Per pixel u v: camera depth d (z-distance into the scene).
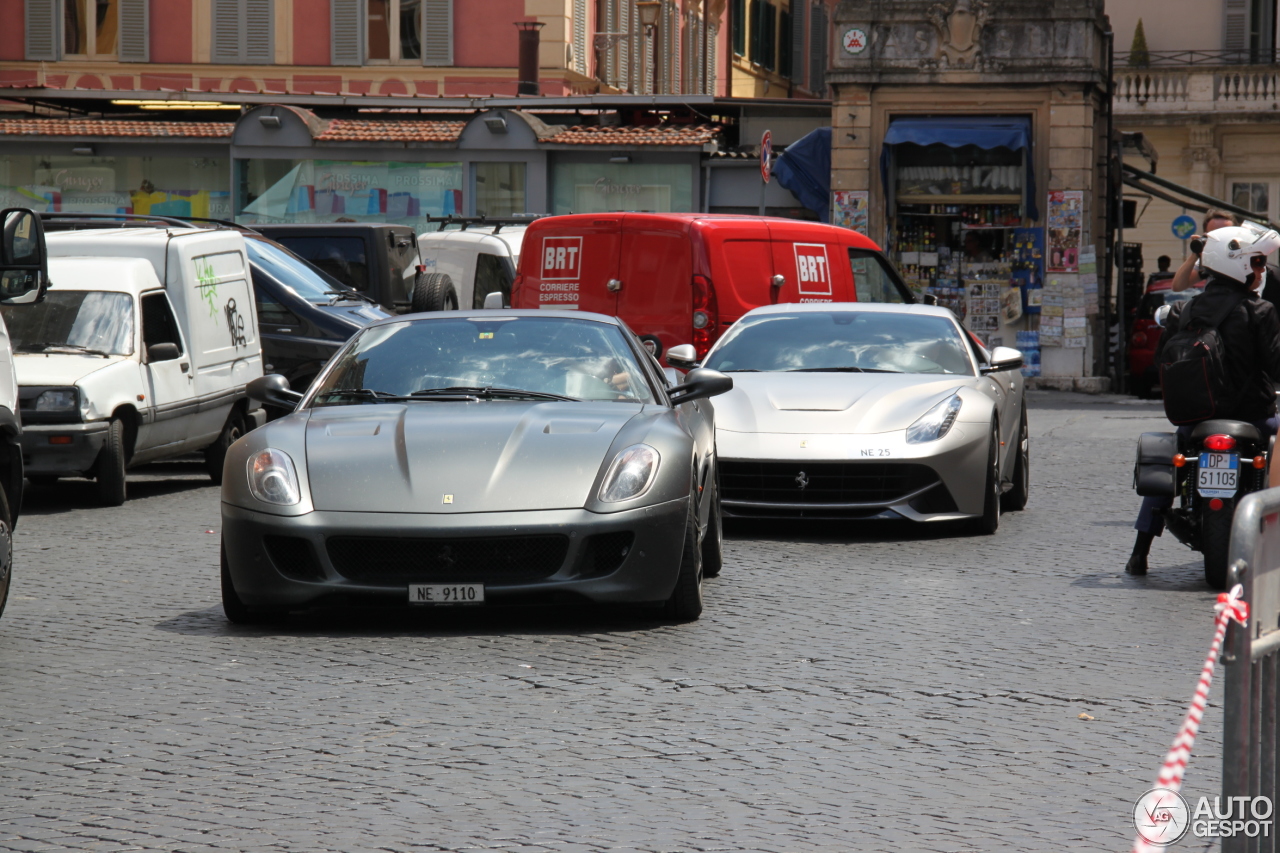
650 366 16.45
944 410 19.69
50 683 12.08
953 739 10.57
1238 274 15.98
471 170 53.44
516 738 10.53
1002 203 49.16
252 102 56.47
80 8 70.38
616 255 27.12
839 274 29.59
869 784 9.55
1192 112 72.75
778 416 19.77
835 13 49.47
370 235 36.12
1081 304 48.53
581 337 16.38
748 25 93.88
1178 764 5.61
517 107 55.41
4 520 13.75
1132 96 73.62
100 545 19.30
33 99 57.88
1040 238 48.94
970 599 15.73
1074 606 15.38
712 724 10.91
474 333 16.45
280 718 11.05
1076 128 48.38
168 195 55.00
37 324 24.06
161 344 24.23
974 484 19.61
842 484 19.30
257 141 53.69
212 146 54.56
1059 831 8.66
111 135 54.47
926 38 49.06
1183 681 12.27
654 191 53.16
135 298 24.39
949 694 11.78
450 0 69.31
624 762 9.99
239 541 13.85
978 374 21.41
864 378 20.89
